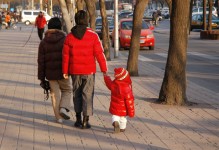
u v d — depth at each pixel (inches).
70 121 454.9
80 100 425.7
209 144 374.6
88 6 1019.9
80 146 370.6
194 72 884.0
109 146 370.0
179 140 386.9
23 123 446.6
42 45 437.1
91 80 418.3
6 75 784.9
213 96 603.8
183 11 523.8
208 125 437.1
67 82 440.5
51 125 439.5
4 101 553.9
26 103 542.0
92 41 414.9
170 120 456.4
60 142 382.9
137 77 777.6
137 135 402.6
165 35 2057.1
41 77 440.5
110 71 840.3
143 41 1349.7
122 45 1378.0
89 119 461.4
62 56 426.3
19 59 1041.5
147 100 557.0
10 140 388.5
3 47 1374.3
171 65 526.3
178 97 528.4
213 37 1737.2
